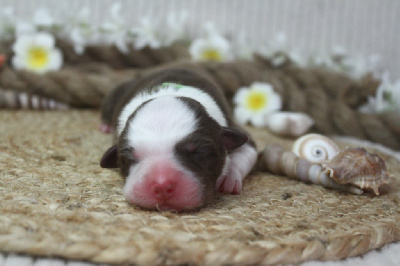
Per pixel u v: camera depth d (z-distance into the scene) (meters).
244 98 0.46
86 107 0.50
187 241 0.21
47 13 0.52
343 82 0.47
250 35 0.59
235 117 0.46
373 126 0.44
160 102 0.28
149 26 0.53
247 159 0.30
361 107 0.49
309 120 0.43
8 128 0.38
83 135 0.38
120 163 0.27
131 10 0.58
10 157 0.31
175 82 0.33
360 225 0.24
